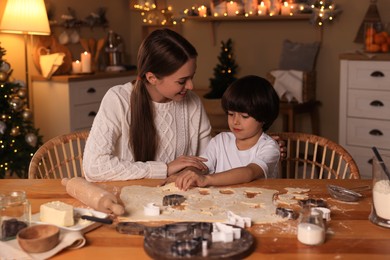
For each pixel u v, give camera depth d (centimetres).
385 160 141
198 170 191
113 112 197
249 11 471
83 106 450
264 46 491
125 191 166
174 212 147
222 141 211
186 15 503
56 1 483
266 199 158
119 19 550
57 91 442
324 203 154
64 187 175
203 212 147
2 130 366
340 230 137
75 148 403
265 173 186
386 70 380
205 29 521
